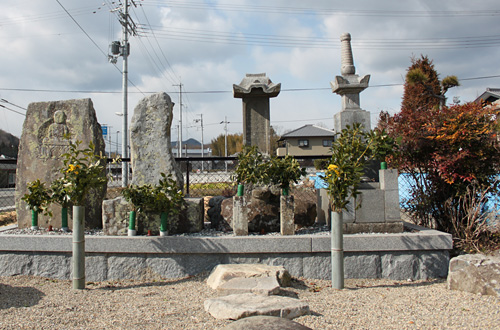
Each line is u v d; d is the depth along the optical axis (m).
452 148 5.77
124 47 18.50
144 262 5.04
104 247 5.03
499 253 5.20
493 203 6.30
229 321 3.40
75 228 4.57
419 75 12.55
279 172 5.35
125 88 18.31
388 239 5.00
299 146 34.59
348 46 7.17
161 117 5.79
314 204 6.05
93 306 3.94
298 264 4.98
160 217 5.25
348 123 6.87
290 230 5.21
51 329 3.35
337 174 4.43
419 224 6.57
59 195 5.50
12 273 5.16
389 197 5.36
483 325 3.42
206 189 9.45
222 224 5.75
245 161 5.35
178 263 5.01
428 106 7.27
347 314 3.68
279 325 2.85
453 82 12.55
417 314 3.71
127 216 5.30
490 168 5.89
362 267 5.00
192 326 3.37
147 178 5.68
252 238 4.96
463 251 5.58
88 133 6.00
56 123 6.08
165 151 5.73
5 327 3.37
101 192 6.08
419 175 6.38
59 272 5.12
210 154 56.38
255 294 3.89
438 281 4.93
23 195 6.06
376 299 4.17
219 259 5.02
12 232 5.61
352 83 6.92
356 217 5.34
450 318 3.59
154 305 3.96
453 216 5.95
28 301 4.10
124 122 18.05
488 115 5.86
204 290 4.46
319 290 4.49
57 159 6.05
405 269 5.02
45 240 5.12
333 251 4.58
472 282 4.34
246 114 6.77
